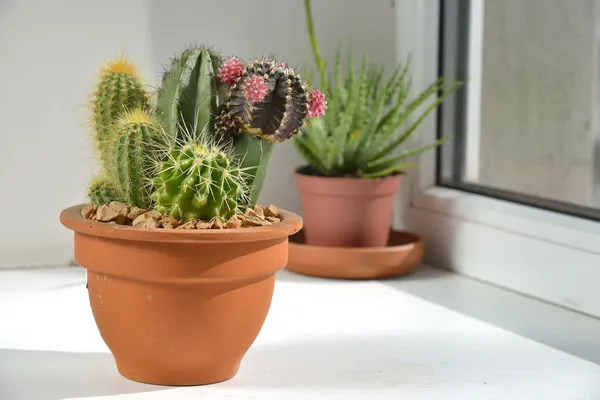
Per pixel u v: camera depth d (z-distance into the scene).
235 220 0.82
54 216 1.17
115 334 0.83
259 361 0.90
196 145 0.82
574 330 1.00
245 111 0.83
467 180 1.24
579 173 1.12
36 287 1.09
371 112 1.17
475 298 1.10
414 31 1.24
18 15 1.13
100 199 0.86
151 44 1.18
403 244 1.21
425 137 1.24
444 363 0.91
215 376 0.85
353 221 1.15
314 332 0.98
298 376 0.87
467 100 1.23
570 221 1.07
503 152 1.20
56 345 0.93
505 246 1.13
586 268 1.04
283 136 0.85
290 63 1.24
